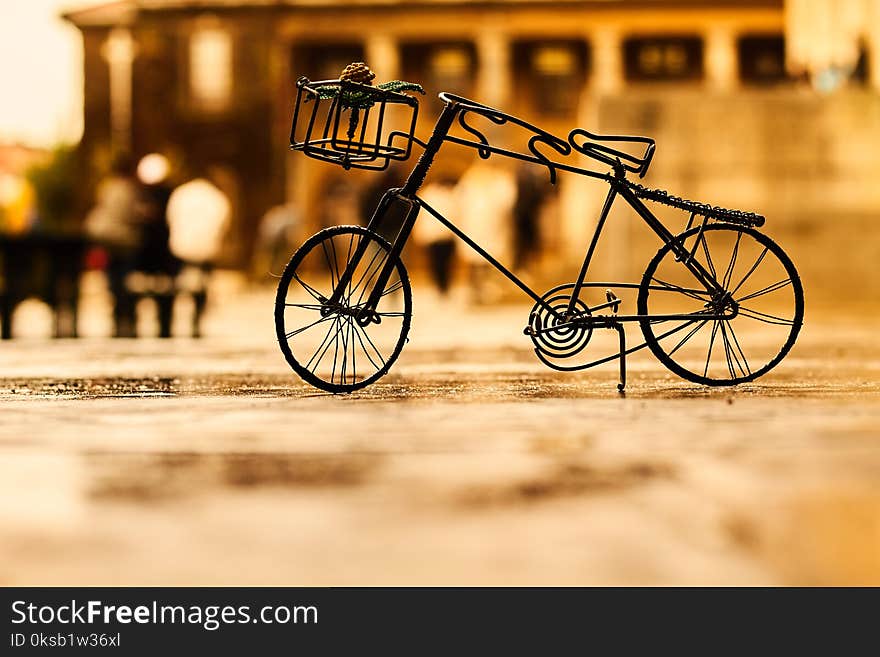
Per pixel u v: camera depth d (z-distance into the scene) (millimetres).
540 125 63500
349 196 60750
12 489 3096
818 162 19172
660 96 19156
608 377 6934
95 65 66688
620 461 3510
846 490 3010
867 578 2170
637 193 5922
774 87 20281
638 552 2363
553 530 2566
